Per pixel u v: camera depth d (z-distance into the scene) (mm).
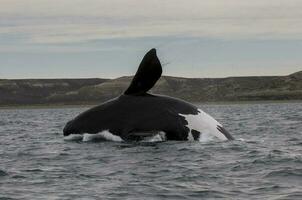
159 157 84188
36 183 67625
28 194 62031
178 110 99938
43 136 130750
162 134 97062
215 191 62719
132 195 61188
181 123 98250
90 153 89062
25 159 87125
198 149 90938
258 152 89625
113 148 92438
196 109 102750
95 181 68250
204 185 65750
